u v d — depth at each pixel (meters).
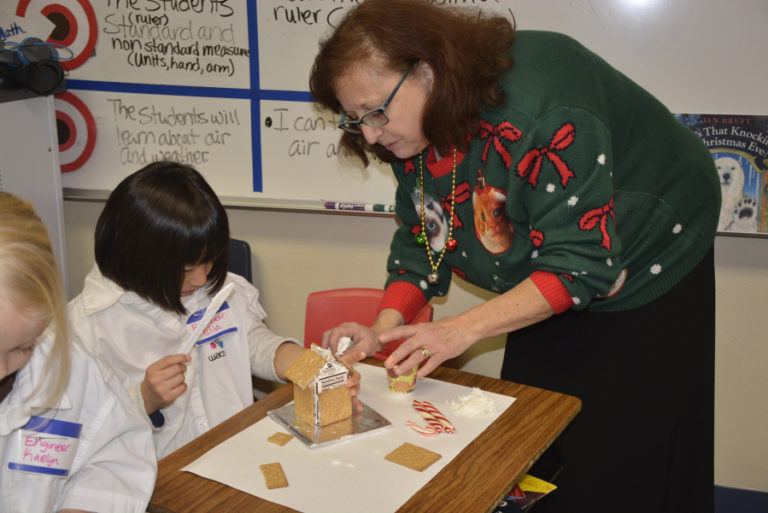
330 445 1.13
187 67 2.31
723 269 2.08
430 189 1.48
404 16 1.17
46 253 0.83
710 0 1.88
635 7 1.94
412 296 1.59
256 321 1.68
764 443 2.19
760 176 1.96
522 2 2.02
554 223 1.23
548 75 1.21
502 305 1.28
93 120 2.42
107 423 1.03
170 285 1.32
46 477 0.97
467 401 1.26
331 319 1.91
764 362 2.12
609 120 1.31
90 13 2.31
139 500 1.00
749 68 1.90
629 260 1.38
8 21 2.34
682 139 1.41
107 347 1.39
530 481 1.27
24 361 0.87
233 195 2.40
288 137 2.30
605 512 1.47
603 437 1.44
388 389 1.34
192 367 1.51
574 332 1.48
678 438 1.45
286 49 2.22
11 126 2.06
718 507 2.26
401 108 1.23
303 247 2.43
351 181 2.30
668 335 1.42
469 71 1.17
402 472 1.06
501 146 1.24
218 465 1.08
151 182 1.32
